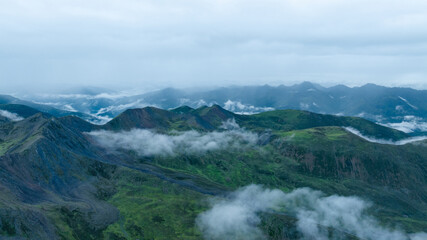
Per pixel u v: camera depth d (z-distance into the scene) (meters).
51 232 145.00
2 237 125.25
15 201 155.25
